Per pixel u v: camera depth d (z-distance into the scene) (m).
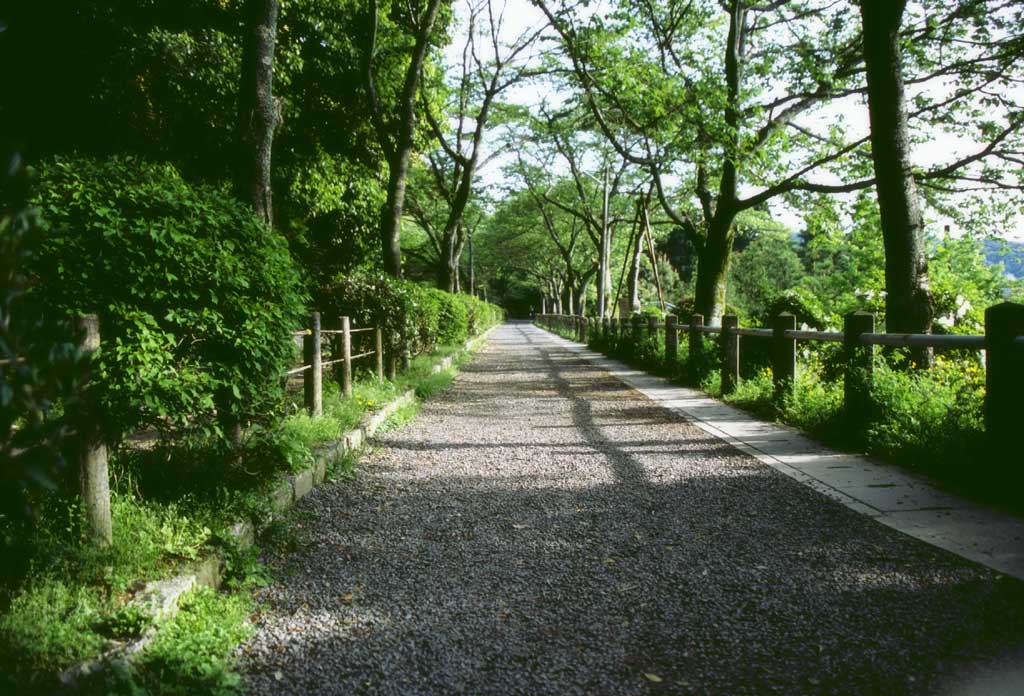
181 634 2.98
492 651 3.03
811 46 17.22
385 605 3.53
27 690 2.41
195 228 4.51
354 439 7.21
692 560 4.07
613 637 3.13
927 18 14.27
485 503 5.44
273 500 4.74
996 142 14.05
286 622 3.34
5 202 1.48
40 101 12.24
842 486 5.60
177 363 4.32
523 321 119.62
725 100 15.45
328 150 19.77
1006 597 3.38
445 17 21.55
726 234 17.84
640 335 19.47
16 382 1.46
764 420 9.11
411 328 12.48
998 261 20.92
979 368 8.46
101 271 4.04
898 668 2.77
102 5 12.25
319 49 17.97
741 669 2.82
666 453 7.21
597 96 20.62
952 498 5.16
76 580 3.21
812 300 13.76
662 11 19.12
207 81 13.73
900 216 9.36
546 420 9.56
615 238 50.16
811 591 3.55
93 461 3.54
